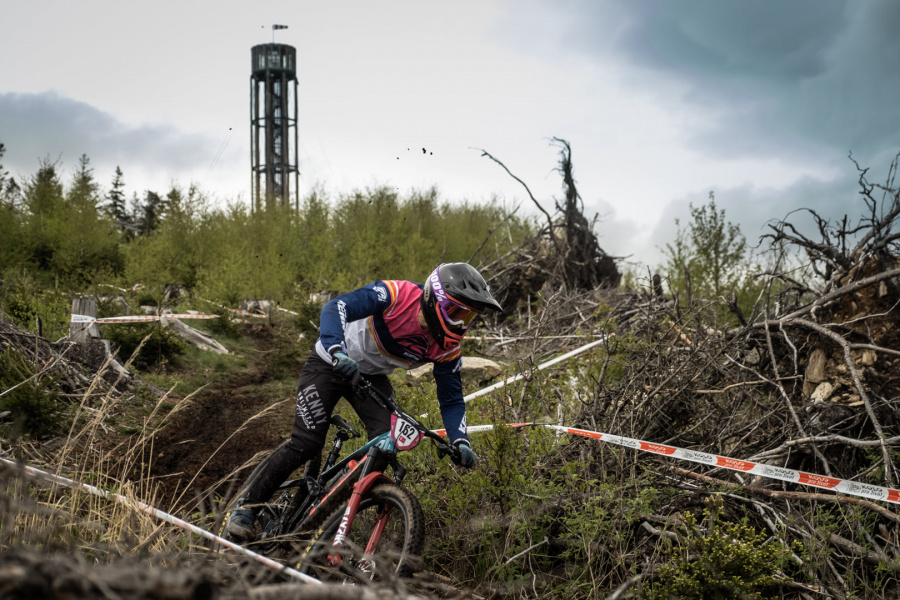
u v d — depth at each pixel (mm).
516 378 4562
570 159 12008
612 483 3402
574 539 3219
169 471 4320
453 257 15922
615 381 4430
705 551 2588
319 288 13023
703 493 3455
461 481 3420
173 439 4984
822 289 5441
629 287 10070
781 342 5086
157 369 6992
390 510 2787
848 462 3904
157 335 7070
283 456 3031
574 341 7430
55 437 4320
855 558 2984
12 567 1004
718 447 3934
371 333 3051
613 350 4332
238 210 16438
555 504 3330
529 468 3518
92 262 13969
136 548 2162
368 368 3125
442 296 2832
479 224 17500
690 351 4434
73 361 5738
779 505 3506
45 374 4809
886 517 3223
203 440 5074
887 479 3260
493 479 3488
